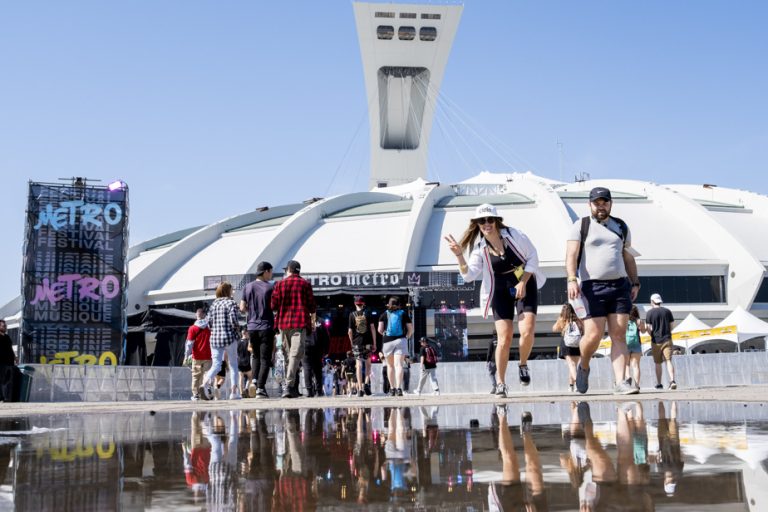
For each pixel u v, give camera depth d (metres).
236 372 13.58
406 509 1.58
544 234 54.50
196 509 1.63
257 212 62.91
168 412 6.91
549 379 19.89
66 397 14.60
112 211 21.56
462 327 39.19
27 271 20.48
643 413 4.84
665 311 16.17
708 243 53.53
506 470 2.17
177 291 51.75
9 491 1.95
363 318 17.89
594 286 8.42
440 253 53.25
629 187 63.59
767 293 52.16
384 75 102.56
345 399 9.90
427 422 4.52
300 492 1.85
